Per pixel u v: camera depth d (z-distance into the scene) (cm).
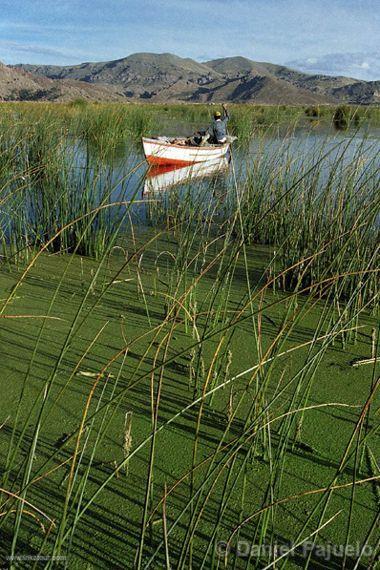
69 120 1075
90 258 483
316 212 425
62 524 159
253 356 318
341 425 255
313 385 288
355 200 418
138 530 190
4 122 761
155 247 525
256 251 526
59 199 493
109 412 258
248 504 203
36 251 487
